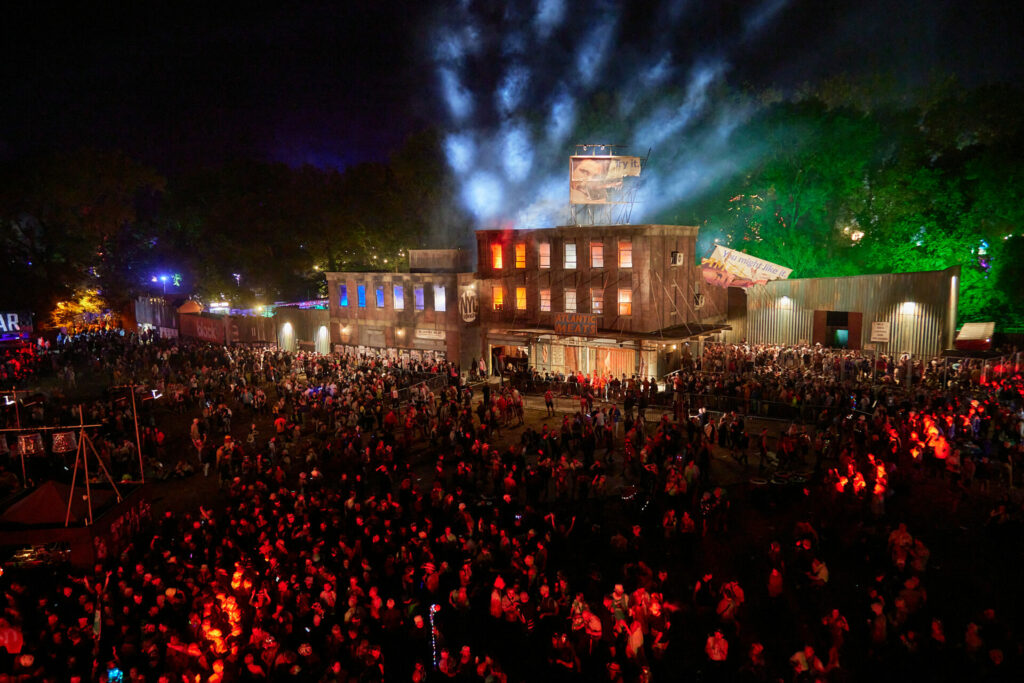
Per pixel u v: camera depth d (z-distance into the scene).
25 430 20.06
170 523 21.02
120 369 45.69
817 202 46.00
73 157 60.84
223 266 65.06
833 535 18.44
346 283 48.66
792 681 12.13
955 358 34.47
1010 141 42.72
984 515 19.39
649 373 35.75
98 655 14.28
